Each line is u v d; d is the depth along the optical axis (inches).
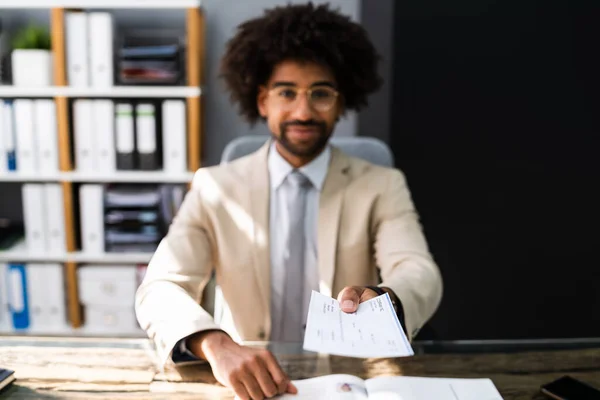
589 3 81.9
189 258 50.1
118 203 100.3
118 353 39.7
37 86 97.9
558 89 84.0
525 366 38.1
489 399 32.9
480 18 82.7
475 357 39.4
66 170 99.8
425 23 82.7
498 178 86.2
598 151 85.5
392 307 33.7
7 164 99.4
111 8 104.3
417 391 33.5
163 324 38.7
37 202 100.9
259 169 55.4
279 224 54.2
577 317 89.8
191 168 100.6
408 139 85.5
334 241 52.4
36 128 98.9
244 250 53.2
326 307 34.4
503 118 84.8
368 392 33.5
